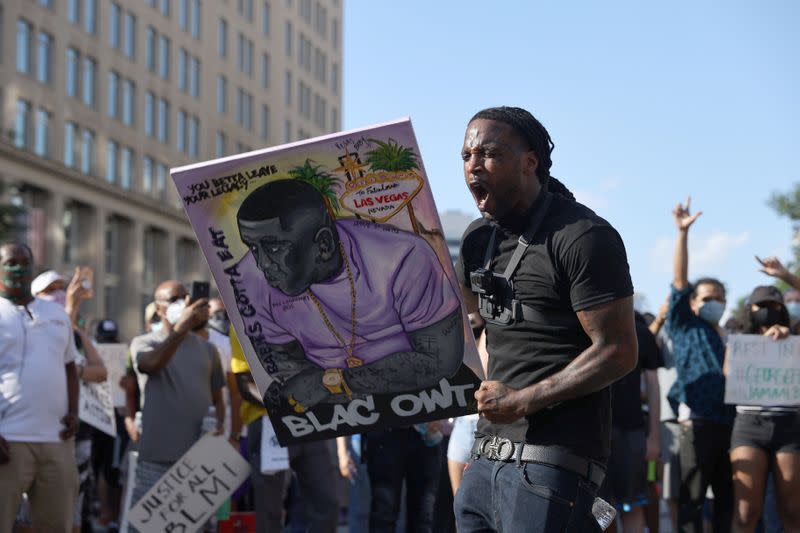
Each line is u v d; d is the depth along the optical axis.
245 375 7.76
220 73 69.12
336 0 89.19
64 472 7.21
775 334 7.70
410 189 3.73
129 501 8.04
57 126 50.97
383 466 7.42
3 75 46.50
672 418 8.95
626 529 7.65
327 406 3.87
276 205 3.78
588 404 3.56
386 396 3.84
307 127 82.75
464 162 3.62
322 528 7.62
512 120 3.58
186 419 7.97
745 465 7.59
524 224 3.63
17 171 47.75
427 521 7.48
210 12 67.75
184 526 7.82
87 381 9.02
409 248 3.77
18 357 7.06
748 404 7.61
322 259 3.79
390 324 3.81
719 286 8.08
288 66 79.25
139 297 59.28
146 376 8.02
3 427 7.00
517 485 3.54
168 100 62.59
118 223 58.47
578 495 3.51
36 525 7.18
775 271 8.25
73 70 52.91
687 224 8.06
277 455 7.66
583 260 3.45
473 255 3.80
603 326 3.44
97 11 54.91
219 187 3.77
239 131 71.69
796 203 56.66
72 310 9.22
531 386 3.48
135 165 58.84
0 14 46.47
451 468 7.01
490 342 3.74
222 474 7.88
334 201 3.76
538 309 3.57
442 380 3.81
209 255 3.79
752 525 7.61
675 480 8.21
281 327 3.83
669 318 8.20
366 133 3.71
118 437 10.79
